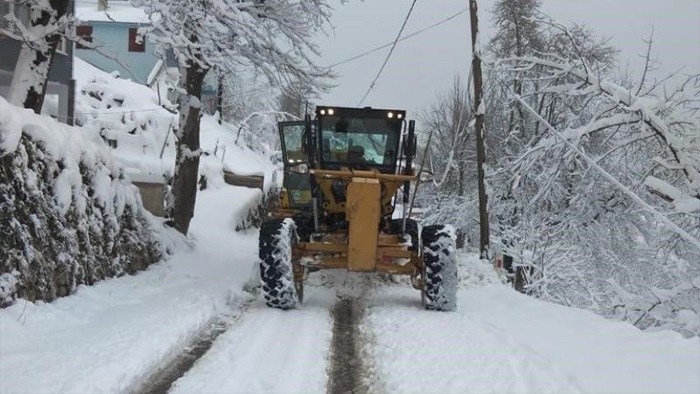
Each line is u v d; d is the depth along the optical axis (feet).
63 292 23.17
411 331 20.88
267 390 15.10
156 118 78.13
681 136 39.27
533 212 61.82
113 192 30.19
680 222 41.11
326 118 29.09
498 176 64.54
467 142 84.43
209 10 30.50
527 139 71.67
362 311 25.91
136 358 16.52
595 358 17.87
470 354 17.98
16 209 21.24
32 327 19.16
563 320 24.07
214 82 122.31
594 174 52.16
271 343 19.57
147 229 34.37
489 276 35.58
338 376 17.20
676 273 42.88
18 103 30.40
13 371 15.11
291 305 24.94
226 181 77.10
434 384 15.52
